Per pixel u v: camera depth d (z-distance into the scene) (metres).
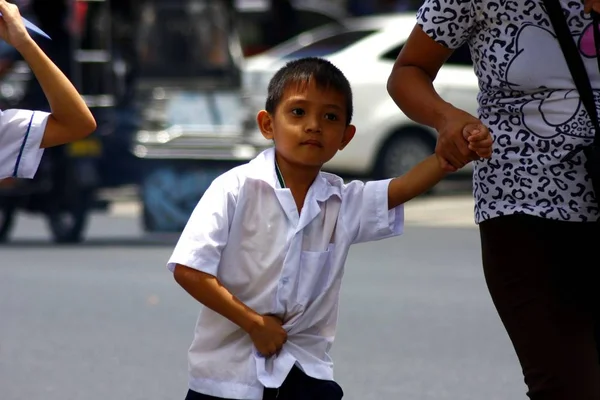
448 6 10.41
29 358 20.23
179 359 20.16
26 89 34.31
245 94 35.94
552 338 10.07
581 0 10.02
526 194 10.16
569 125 10.06
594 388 9.98
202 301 10.26
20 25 9.95
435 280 27.42
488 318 23.12
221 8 37.62
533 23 10.11
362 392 17.83
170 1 37.00
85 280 27.98
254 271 10.36
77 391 18.08
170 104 34.78
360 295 25.45
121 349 20.86
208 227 10.25
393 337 21.45
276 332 10.26
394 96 10.72
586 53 10.05
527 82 10.12
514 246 10.20
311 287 10.43
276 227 10.36
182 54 36.88
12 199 35.19
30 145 10.31
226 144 34.28
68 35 34.75
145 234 35.19
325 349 10.60
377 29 44.81
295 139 10.45
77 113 10.29
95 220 41.38
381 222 10.59
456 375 18.84
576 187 10.06
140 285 27.27
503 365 19.50
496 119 10.32
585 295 10.16
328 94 10.46
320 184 10.60
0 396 17.78
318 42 45.69
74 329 22.50
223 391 10.37
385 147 43.22
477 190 10.49
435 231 36.81
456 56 44.19
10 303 25.11
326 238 10.54
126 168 34.88
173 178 34.59
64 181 35.00
